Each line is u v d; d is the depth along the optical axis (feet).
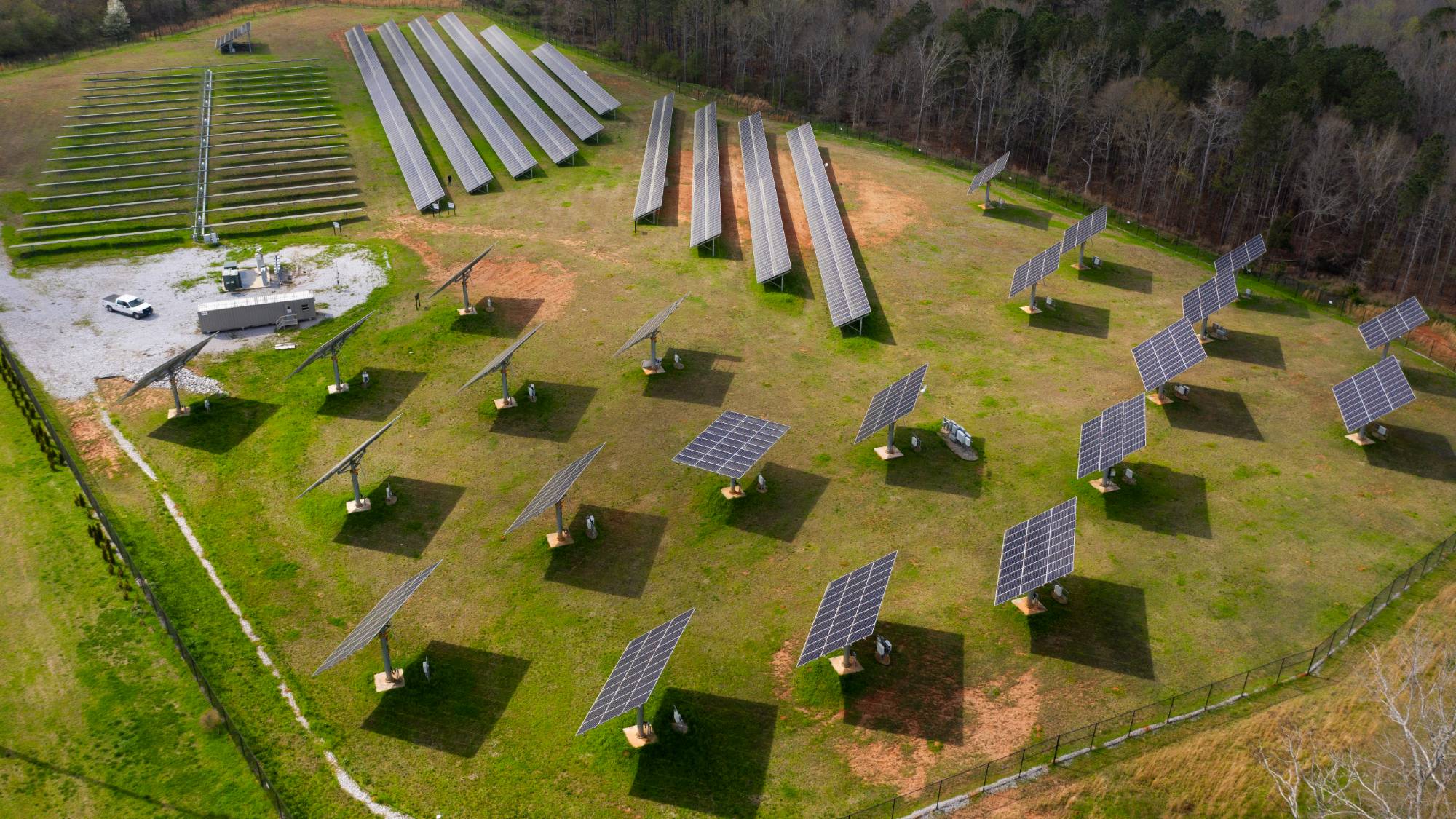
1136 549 184.03
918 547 186.09
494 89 471.62
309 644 169.07
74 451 218.79
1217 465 205.57
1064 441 213.87
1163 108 409.69
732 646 166.81
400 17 583.58
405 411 230.27
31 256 313.32
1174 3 563.48
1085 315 267.18
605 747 150.20
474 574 183.21
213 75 467.11
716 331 260.01
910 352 249.55
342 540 191.83
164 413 231.91
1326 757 140.26
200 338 265.75
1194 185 433.48
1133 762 142.20
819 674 160.86
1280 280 306.35
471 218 336.90
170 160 383.04
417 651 167.22
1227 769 140.46
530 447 216.95
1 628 171.73
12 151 382.22
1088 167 481.46
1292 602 171.22
